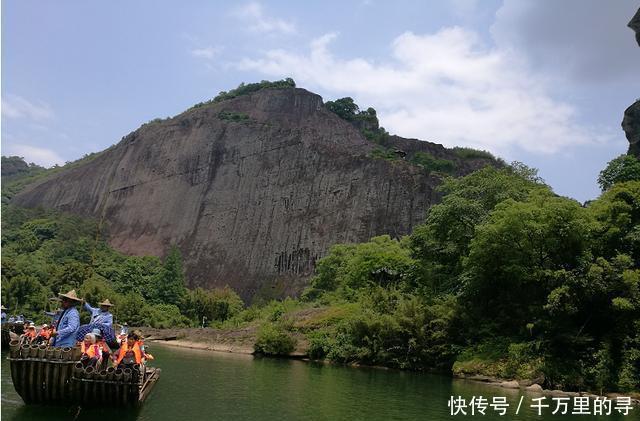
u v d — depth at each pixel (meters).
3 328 31.70
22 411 15.11
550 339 30.19
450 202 41.19
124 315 74.94
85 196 172.88
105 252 117.88
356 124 175.12
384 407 20.12
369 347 37.88
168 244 143.50
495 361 31.28
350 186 126.75
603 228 31.17
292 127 152.75
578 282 29.41
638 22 70.31
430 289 41.31
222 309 90.38
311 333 43.25
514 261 32.81
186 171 157.25
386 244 74.44
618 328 29.14
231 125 160.12
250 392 22.03
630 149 66.06
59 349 15.34
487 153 158.50
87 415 15.34
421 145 160.25
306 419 16.89
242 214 139.38
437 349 34.94
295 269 122.62
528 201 36.62
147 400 18.73
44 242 118.00
